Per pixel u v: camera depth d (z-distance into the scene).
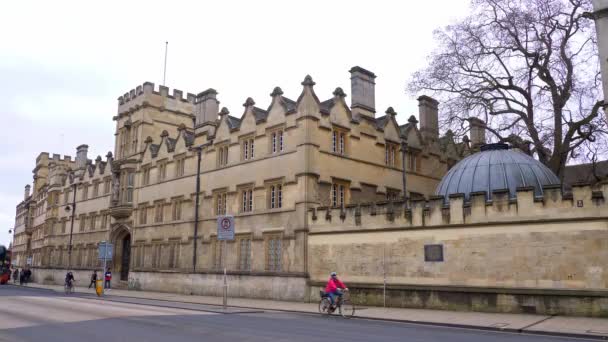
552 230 19.61
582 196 19.06
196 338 12.78
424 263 22.97
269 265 29.98
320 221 27.56
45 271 63.88
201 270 34.81
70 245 56.28
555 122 28.14
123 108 51.97
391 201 24.66
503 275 20.55
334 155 30.25
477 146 36.78
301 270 27.72
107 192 53.44
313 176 28.64
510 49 29.62
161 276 38.84
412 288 23.09
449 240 22.33
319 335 13.59
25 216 96.00
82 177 59.84
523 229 20.31
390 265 24.17
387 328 15.91
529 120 29.20
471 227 21.75
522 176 22.73
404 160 34.50
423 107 38.69
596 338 14.10
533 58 29.22
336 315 20.52
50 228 65.62
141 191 44.19
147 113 48.53
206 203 35.88
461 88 30.88
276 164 30.55
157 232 40.81
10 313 19.05
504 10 29.30
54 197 66.44
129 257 47.00
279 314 20.86
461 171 24.39
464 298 21.50
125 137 50.91
